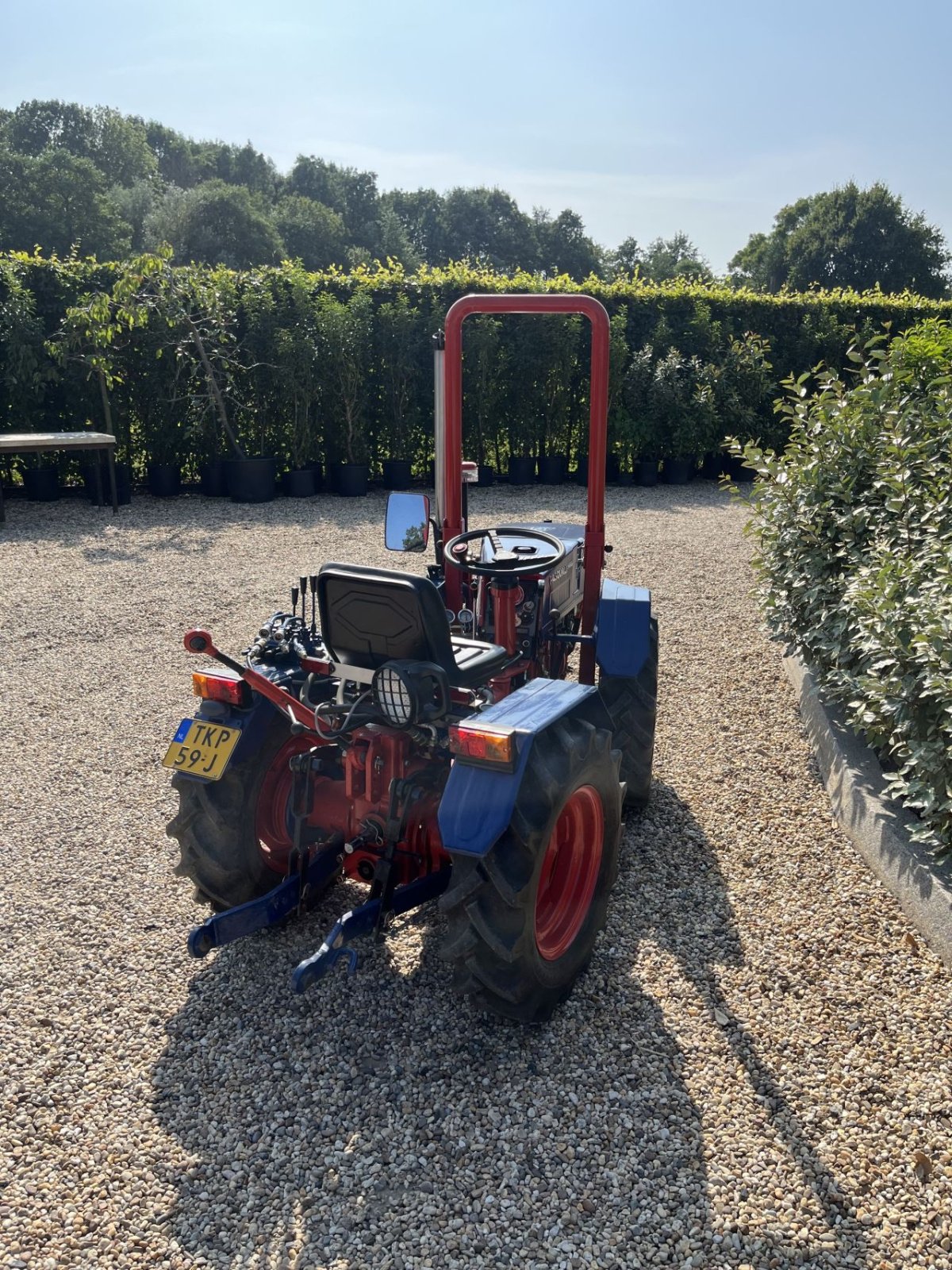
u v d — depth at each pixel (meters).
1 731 5.16
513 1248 2.17
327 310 12.12
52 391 11.59
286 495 12.44
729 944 3.31
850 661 4.64
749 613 7.33
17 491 12.04
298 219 62.50
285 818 3.30
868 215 58.09
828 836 4.07
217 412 11.84
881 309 15.14
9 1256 2.15
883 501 5.16
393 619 2.81
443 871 3.09
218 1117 2.57
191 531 10.16
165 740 5.07
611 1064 2.74
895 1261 2.15
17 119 71.81
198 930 2.83
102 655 6.36
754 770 4.69
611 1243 2.18
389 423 12.95
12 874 3.78
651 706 3.97
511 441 13.55
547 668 4.11
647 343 13.70
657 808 4.29
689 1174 2.36
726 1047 2.81
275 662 3.28
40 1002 3.04
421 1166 2.39
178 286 11.62
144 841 4.05
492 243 75.56
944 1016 2.94
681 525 10.77
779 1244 2.18
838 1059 2.76
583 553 4.54
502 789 2.57
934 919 3.29
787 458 5.76
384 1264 2.13
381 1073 2.71
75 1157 2.44
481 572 3.53
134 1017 2.97
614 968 3.18
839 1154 2.43
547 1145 2.45
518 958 2.60
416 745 3.04
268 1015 2.96
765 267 63.62
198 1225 2.25
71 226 52.72
